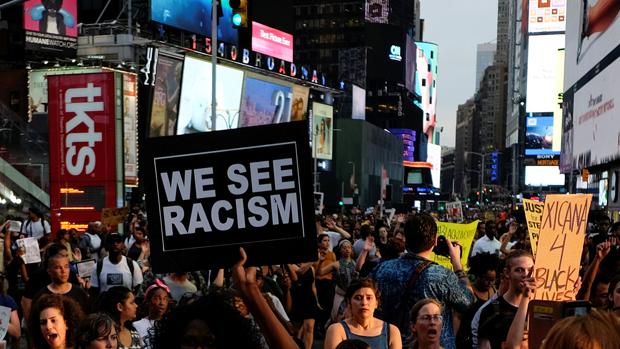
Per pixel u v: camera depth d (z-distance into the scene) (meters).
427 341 6.23
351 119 111.81
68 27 62.09
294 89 79.38
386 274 6.92
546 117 150.62
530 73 151.50
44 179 44.19
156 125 57.19
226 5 19.12
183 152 4.69
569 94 70.50
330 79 99.19
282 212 4.57
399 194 143.75
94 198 24.50
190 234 4.70
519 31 198.00
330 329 6.81
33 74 53.62
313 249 4.53
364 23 170.88
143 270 13.62
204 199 4.66
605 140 49.91
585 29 60.75
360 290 6.78
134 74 36.91
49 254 9.34
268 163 4.59
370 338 6.72
